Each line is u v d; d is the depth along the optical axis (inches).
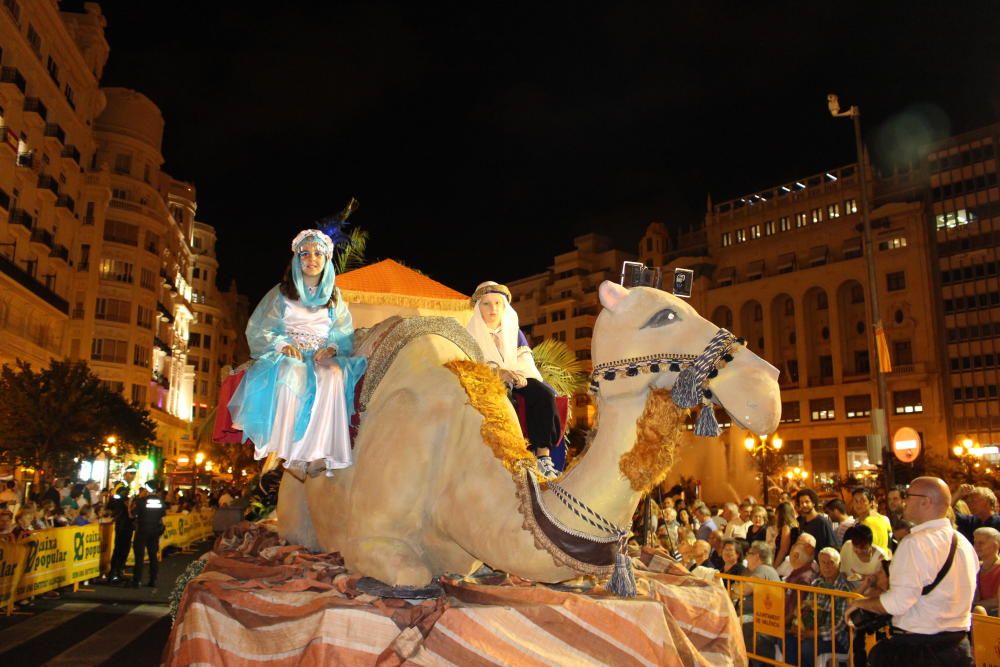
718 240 3036.4
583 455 122.9
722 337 114.7
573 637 110.7
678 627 122.4
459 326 154.7
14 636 378.6
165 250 2465.6
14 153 1483.8
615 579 119.6
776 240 2851.9
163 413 2356.1
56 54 1701.5
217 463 2201.0
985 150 2484.0
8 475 1229.7
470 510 120.2
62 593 520.4
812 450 2625.5
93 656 335.9
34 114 1549.0
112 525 619.2
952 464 1800.0
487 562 119.5
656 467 115.3
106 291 2062.0
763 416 110.3
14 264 1457.9
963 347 2437.3
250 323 145.6
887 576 260.8
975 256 2452.0
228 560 145.3
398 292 211.5
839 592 235.6
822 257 2704.2
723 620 139.8
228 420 151.2
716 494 1011.9
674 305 121.0
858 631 227.9
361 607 110.7
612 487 116.5
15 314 1526.8
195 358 3287.4
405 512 126.3
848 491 760.3
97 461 1641.2
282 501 163.2
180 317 2851.9
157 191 2331.4
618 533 116.9
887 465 650.8
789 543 379.9
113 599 501.4
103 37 1995.6
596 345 124.6
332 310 148.3
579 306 3280.0
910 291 2503.7
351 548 127.7
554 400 161.0
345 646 107.3
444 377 136.1
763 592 267.3
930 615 181.3
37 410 1186.6
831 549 280.2
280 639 112.8
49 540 498.6
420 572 122.4
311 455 133.9
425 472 127.4
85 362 1323.8
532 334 3457.2
